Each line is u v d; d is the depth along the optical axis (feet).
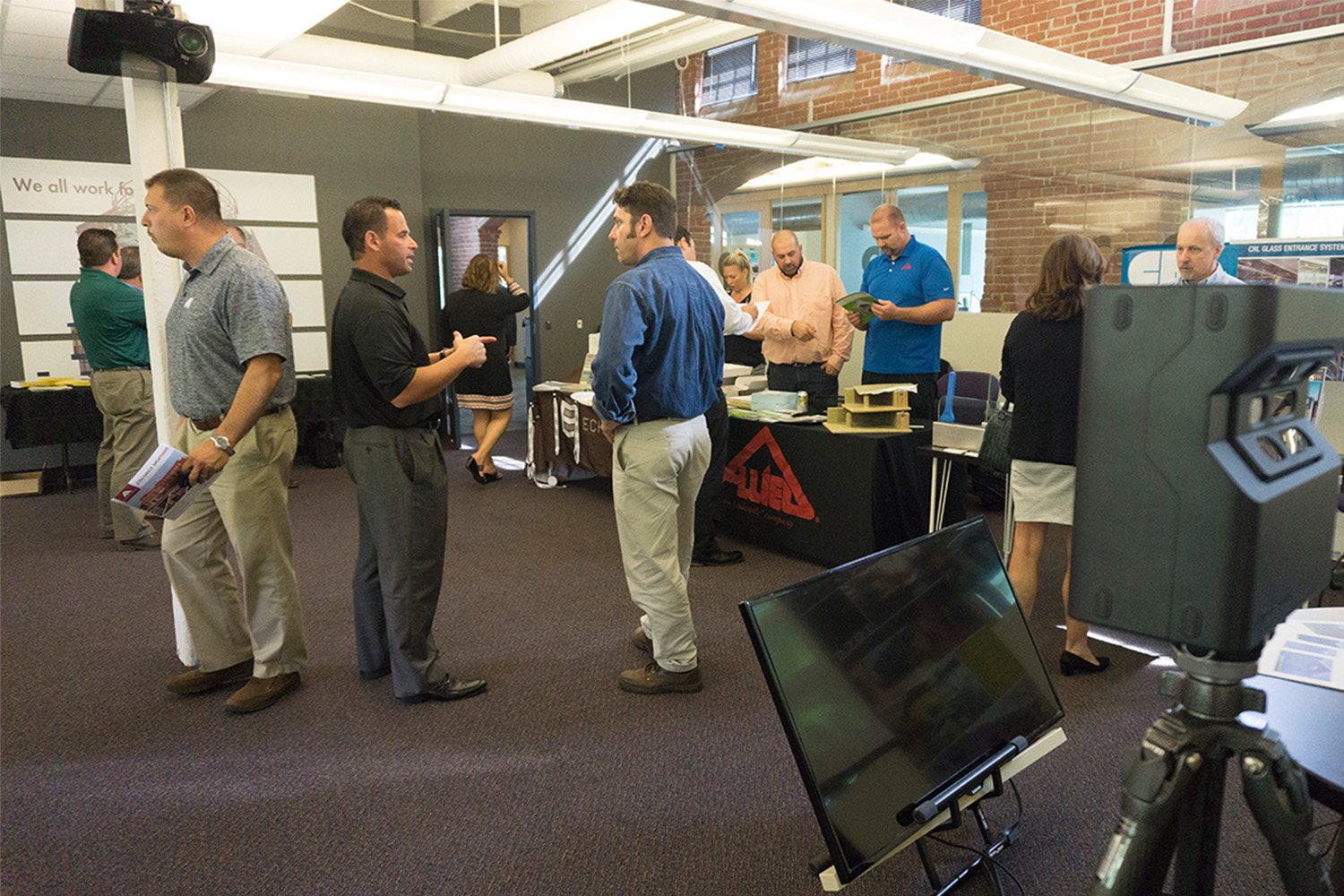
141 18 8.00
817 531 13.14
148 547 14.67
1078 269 8.39
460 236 45.19
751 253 28.22
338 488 19.26
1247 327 2.10
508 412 19.74
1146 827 2.70
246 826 6.91
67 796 7.36
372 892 6.13
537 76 24.82
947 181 22.65
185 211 7.68
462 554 14.19
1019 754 4.82
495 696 9.14
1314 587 2.58
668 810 7.06
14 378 19.90
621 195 8.55
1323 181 16.07
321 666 9.90
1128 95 14.07
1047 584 12.40
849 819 4.01
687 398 8.45
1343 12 15.74
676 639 8.96
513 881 6.21
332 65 19.79
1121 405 2.37
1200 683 2.64
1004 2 21.17
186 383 8.06
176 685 9.11
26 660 10.12
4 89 18.61
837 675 4.22
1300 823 2.63
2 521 16.44
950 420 12.29
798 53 26.12
